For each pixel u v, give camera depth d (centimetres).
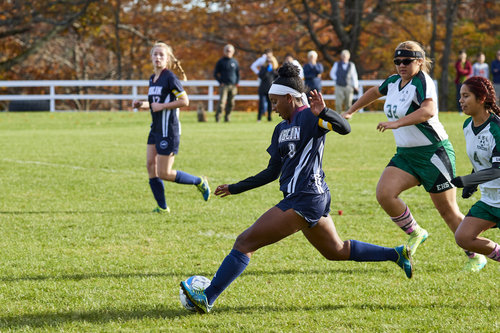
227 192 1659
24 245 2312
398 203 2008
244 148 5306
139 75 15188
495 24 13825
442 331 1500
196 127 7188
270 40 13900
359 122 7962
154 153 2869
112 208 2988
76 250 2250
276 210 1559
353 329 1516
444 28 13400
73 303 1697
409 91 1978
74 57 14638
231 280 1597
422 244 2328
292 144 1548
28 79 14350
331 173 4044
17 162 4497
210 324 1550
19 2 12850
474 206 1723
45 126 7562
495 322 1552
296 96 1566
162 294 1780
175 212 2903
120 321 1571
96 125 7706
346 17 13462
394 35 13350
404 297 1752
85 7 12781
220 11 13788
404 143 2003
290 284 1867
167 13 13788
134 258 2148
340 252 1680
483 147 1661
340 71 7338
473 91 1636
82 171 4106
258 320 1576
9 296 1753
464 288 1827
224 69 7781
